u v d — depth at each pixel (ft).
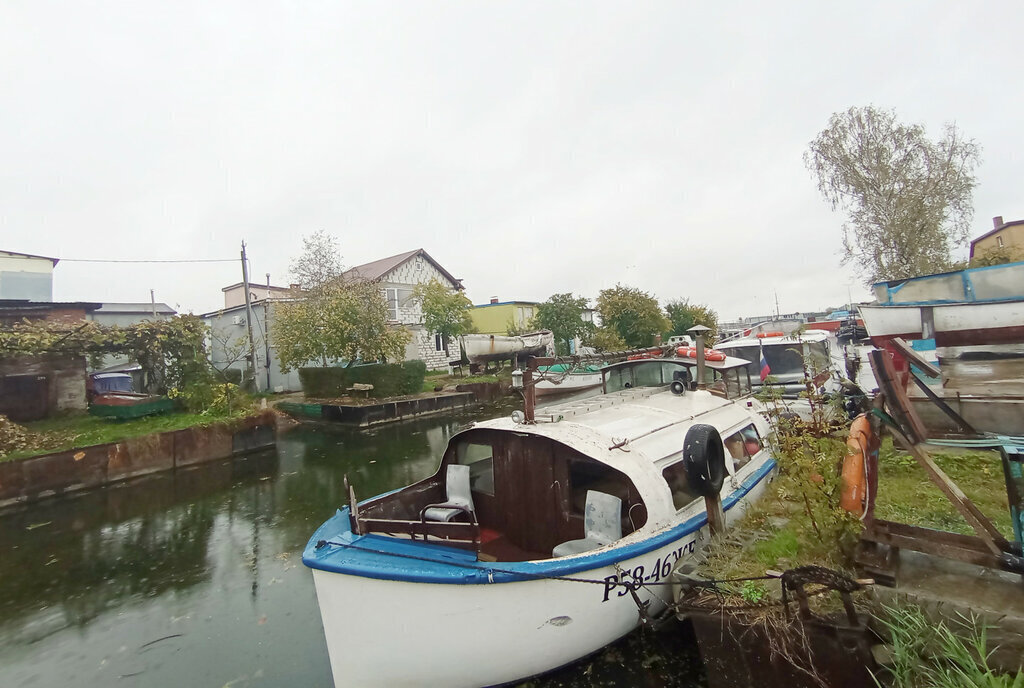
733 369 25.84
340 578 13.08
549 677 14.10
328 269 80.07
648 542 14.10
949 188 71.20
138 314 80.12
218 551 26.37
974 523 11.10
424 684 13.03
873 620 10.92
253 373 79.20
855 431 12.50
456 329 88.89
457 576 12.32
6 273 69.05
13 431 38.91
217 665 16.90
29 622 20.31
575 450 15.61
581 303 93.61
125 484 39.78
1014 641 9.57
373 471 40.06
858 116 75.10
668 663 14.52
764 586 12.70
